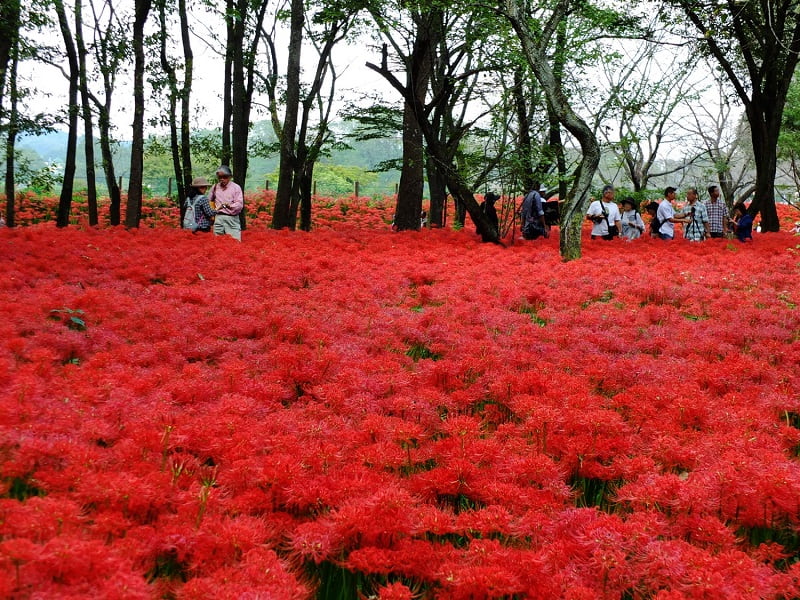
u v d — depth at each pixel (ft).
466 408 15.15
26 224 87.71
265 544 8.49
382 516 8.88
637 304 26.32
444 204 70.59
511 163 51.52
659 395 14.62
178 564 8.50
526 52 39.32
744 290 29.32
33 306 19.69
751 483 10.21
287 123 57.11
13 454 10.03
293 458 10.40
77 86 55.62
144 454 10.66
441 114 52.31
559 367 17.40
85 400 12.73
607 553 8.20
